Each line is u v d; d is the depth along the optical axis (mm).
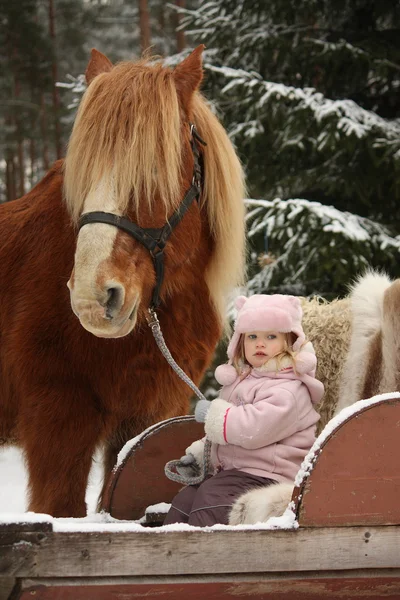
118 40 24297
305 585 2023
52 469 2982
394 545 2033
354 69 9000
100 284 2508
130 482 2852
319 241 7344
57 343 2990
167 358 2836
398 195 8117
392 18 9297
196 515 2385
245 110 8789
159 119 2795
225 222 3232
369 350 2836
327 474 2008
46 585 1899
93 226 2619
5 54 22328
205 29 9727
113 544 1932
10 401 3264
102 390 3010
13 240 3283
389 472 2025
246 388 2564
